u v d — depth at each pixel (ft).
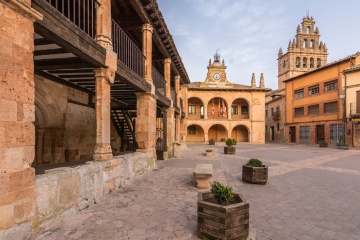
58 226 12.81
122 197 18.34
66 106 31.71
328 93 93.71
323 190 22.15
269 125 143.02
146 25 30.04
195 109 115.85
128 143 55.47
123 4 26.68
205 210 11.56
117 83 26.25
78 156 34.55
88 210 15.35
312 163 40.34
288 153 58.85
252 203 18.17
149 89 30.25
